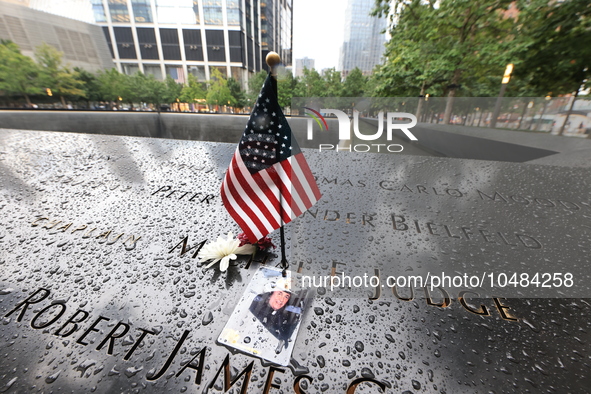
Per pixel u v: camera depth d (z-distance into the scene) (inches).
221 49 1937.7
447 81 377.1
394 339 43.7
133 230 73.2
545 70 327.0
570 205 88.3
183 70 1999.3
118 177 108.4
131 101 1355.8
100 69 1311.5
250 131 49.4
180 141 165.2
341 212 83.2
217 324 45.7
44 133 181.3
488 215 82.5
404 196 94.2
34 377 37.6
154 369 38.8
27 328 44.9
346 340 43.3
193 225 75.7
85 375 37.9
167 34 1905.8
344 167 121.0
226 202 52.7
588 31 275.6
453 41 356.2
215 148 149.2
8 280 55.1
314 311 48.6
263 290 53.1
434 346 42.7
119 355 40.7
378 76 433.4
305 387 36.6
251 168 51.0
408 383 37.3
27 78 989.2
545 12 290.4
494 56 316.5
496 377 38.4
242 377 37.8
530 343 43.4
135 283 54.7
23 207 84.8
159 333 44.1
